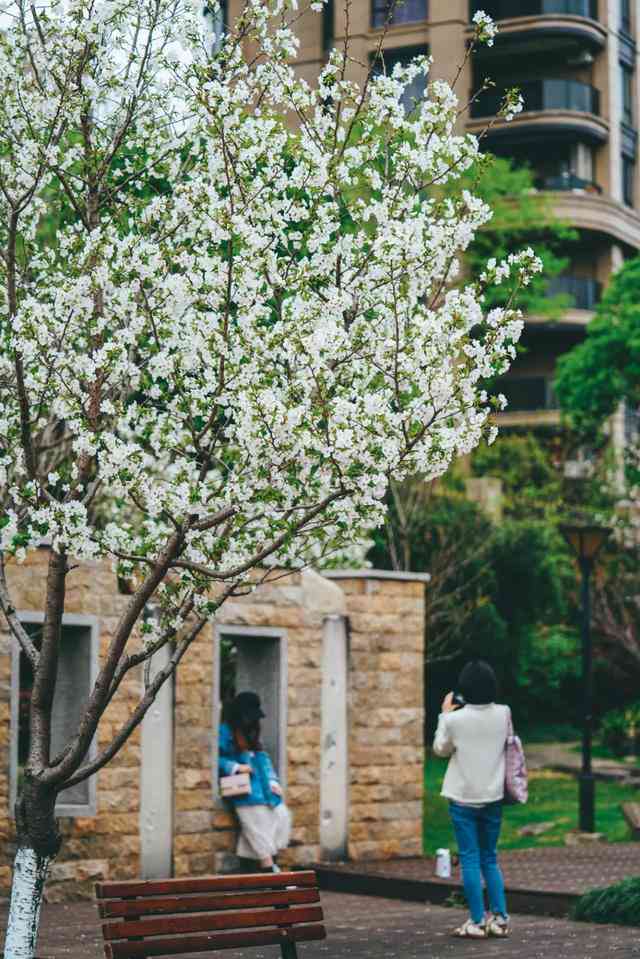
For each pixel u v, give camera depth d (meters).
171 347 9.11
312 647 16.64
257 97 9.82
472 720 11.62
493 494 39.56
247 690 16.55
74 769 8.91
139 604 8.83
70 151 9.78
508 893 13.44
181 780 15.09
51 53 9.66
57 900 13.95
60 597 9.04
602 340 42.47
